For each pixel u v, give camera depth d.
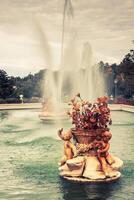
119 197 14.96
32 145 27.00
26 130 36.38
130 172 18.48
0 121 47.09
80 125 17.77
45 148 25.70
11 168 19.75
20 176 18.12
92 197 15.02
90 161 17.36
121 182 16.81
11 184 16.88
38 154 23.53
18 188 16.31
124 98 99.56
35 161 21.36
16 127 39.47
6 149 25.42
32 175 18.27
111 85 111.19
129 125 41.66
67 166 17.80
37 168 19.59
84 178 17.06
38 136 31.34
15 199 14.91
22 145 27.06
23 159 21.98
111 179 17.00
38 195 15.34
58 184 16.70
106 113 17.83
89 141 17.53
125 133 34.56
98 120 17.64
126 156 22.84
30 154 23.53
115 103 85.94
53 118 44.72
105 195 15.20
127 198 14.84
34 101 93.94
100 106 17.84
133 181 16.95
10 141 29.02
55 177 17.80
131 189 15.90
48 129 37.06
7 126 40.72
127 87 104.38
